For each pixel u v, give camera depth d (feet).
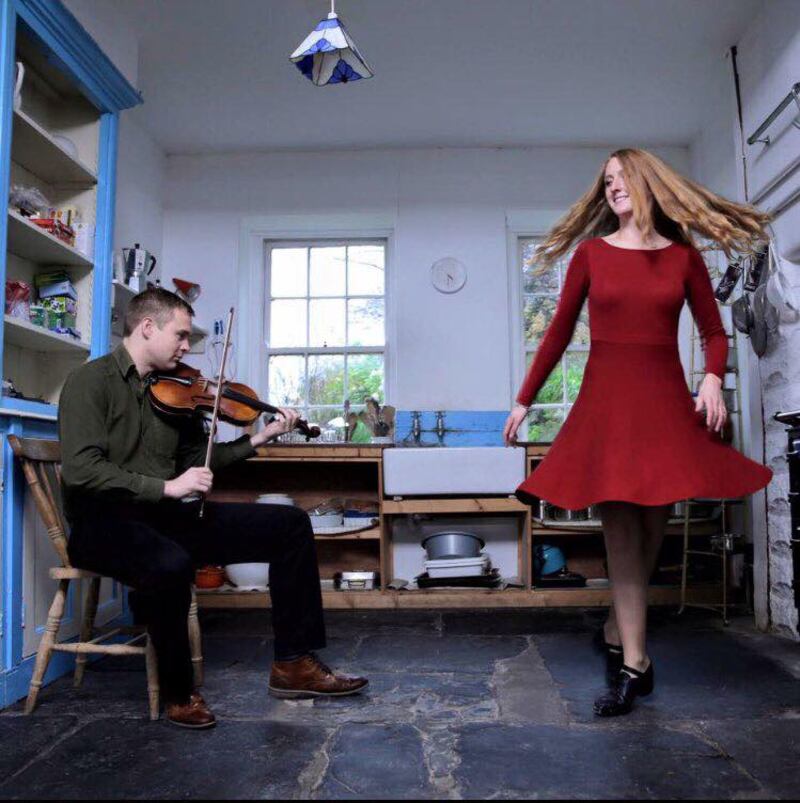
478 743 6.13
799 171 9.56
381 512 13.41
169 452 7.36
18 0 8.16
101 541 6.54
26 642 7.84
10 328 8.63
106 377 6.89
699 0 11.03
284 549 7.38
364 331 16.01
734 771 5.50
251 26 11.74
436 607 12.98
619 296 6.57
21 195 9.10
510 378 15.26
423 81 13.33
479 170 15.78
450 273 15.43
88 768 5.69
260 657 9.33
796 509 9.10
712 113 14.24
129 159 14.24
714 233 6.42
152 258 13.52
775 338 10.36
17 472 7.78
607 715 6.76
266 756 5.89
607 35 12.00
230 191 15.92
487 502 13.32
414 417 14.96
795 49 9.73
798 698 7.32
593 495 6.25
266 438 8.18
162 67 12.83
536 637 10.36
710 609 12.41
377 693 7.64
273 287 16.19
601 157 15.83
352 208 15.76
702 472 6.16
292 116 14.48
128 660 9.27
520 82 13.42
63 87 10.29
